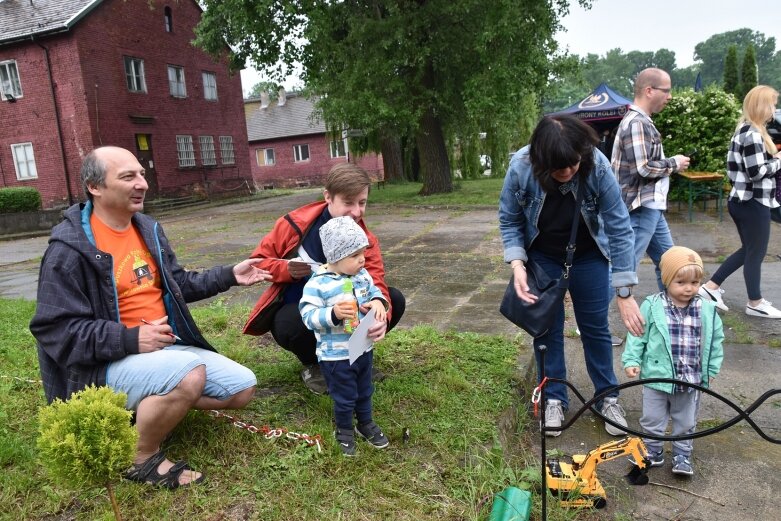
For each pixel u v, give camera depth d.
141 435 2.54
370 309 2.90
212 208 21.95
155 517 2.32
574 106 13.43
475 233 10.41
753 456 3.04
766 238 4.85
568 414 3.53
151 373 2.49
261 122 40.91
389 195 18.73
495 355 4.06
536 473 2.70
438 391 3.48
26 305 6.11
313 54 16.53
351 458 2.76
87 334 2.48
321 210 3.32
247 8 15.12
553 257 3.17
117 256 2.76
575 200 2.92
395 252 8.91
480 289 6.28
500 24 14.12
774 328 4.71
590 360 3.33
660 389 2.80
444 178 18.25
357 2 16.28
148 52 22.30
